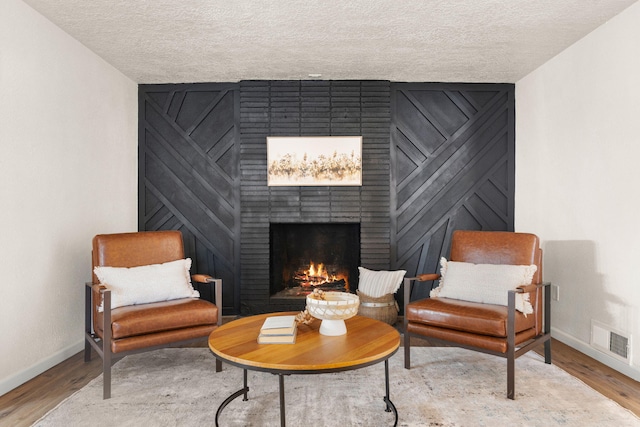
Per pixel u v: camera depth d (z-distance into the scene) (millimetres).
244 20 3025
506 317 2523
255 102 4375
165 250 3281
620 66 2941
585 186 3322
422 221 4484
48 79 3016
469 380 2691
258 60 3824
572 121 3494
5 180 2602
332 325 2260
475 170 4477
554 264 3725
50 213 3037
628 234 2869
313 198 4395
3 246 2582
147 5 2797
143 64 3906
